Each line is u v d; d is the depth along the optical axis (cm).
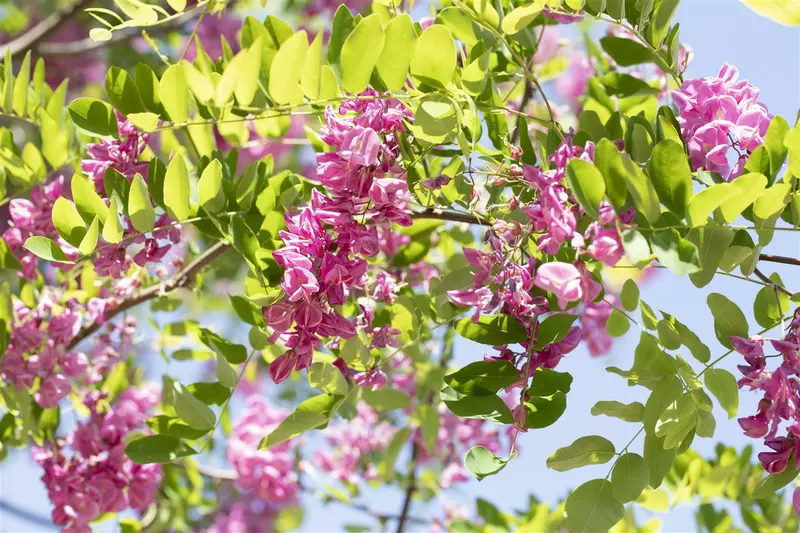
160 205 143
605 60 175
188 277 163
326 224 138
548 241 132
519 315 138
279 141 159
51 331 158
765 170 138
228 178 151
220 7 142
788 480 138
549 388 139
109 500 161
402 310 150
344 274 136
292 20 237
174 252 172
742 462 172
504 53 152
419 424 180
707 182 139
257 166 147
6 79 154
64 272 168
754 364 137
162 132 161
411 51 138
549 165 140
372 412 217
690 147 141
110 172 141
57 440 163
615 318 137
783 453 137
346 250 137
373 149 135
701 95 141
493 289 139
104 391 167
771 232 137
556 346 139
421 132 139
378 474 190
